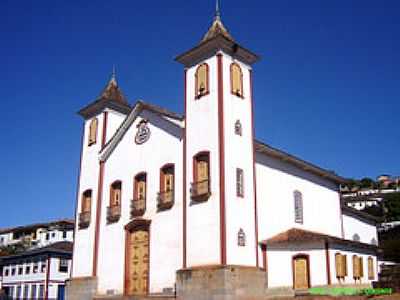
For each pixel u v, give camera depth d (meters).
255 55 27.48
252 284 23.02
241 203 24.22
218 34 25.45
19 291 48.16
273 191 29.27
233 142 24.91
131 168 30.30
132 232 28.98
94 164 33.47
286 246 26.86
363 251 29.81
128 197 29.89
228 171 24.06
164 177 27.88
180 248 25.25
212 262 22.84
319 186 34.78
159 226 26.97
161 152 28.33
